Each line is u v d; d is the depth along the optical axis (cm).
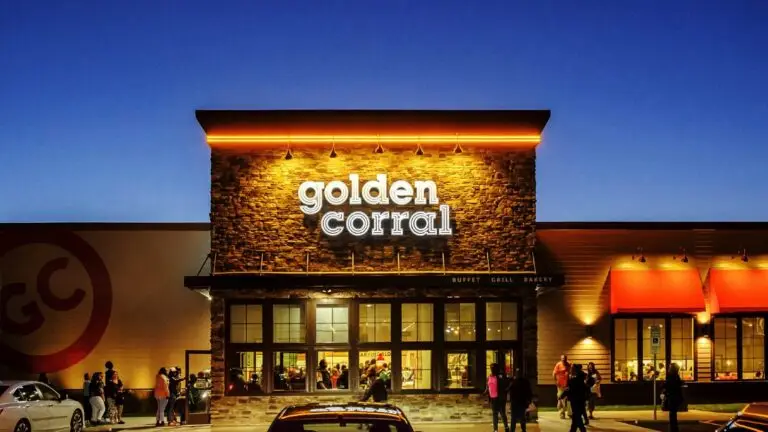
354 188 2805
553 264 3222
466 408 2791
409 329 2817
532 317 2831
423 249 2814
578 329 3212
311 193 2811
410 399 2780
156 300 3250
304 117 2798
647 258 3259
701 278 3278
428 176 2833
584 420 2709
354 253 2800
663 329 3272
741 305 3234
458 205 2831
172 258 3269
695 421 2753
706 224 3288
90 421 2920
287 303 2798
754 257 3309
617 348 3244
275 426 998
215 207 2797
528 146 2852
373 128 2822
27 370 3209
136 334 3234
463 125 2836
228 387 2767
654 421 2761
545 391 3172
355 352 2786
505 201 2841
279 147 2816
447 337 2823
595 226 3247
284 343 2783
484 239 2828
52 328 3228
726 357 3309
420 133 2833
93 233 3262
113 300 3244
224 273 2773
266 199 2805
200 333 3238
